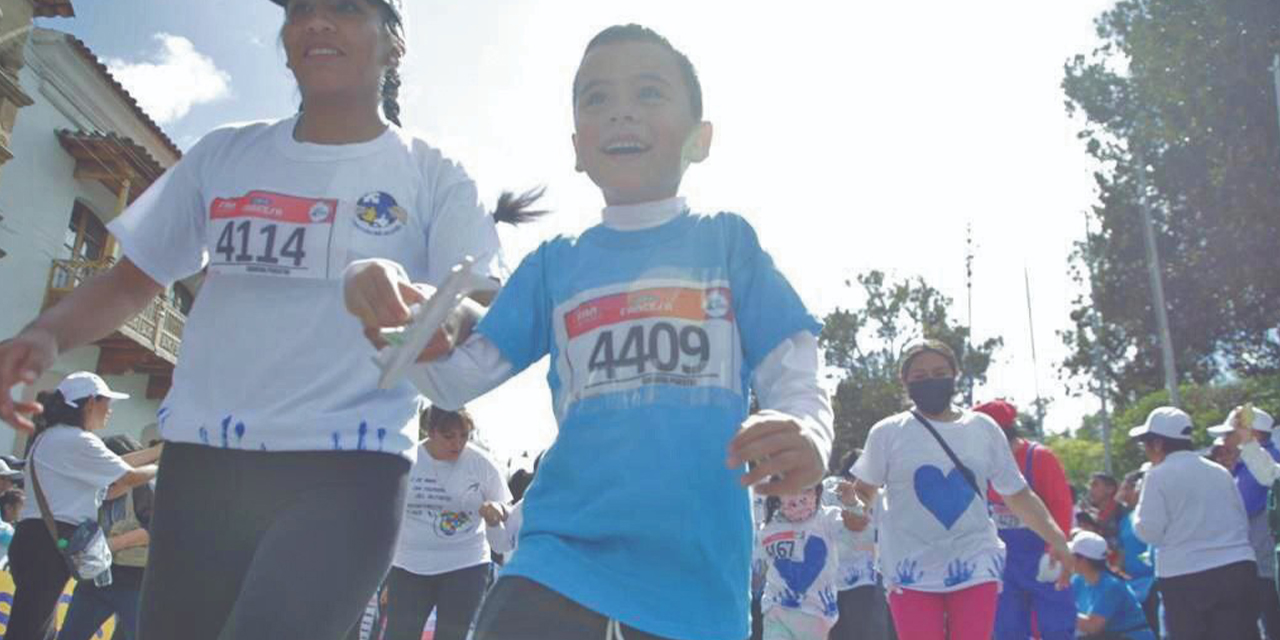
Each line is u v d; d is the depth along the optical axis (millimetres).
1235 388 37656
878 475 5656
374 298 1822
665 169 2412
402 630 6438
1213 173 31266
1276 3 28969
